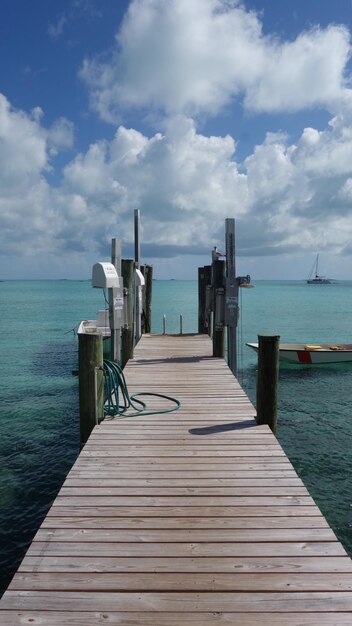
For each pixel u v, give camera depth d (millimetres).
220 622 2580
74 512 3732
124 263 9867
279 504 3869
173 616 2621
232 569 3020
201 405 6742
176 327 29938
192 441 5297
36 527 5711
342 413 10219
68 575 2953
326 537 3393
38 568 3020
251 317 37656
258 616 2623
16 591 2801
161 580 2910
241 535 3412
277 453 4953
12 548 5309
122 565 3055
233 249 9461
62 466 7398
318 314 40844
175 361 9938
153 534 3422
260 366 5887
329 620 2600
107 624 2562
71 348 20016
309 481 6938
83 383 5898
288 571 3002
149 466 4617
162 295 87438
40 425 9352
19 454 7863
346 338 24656
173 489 4125
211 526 3533
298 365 14867
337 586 2863
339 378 13562
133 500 3934
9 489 6645
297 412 10273
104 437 5430
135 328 12695
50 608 2672
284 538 3375
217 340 10398
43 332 26391
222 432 5598
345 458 7754
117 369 6465
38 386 12703
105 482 4262
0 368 15367
